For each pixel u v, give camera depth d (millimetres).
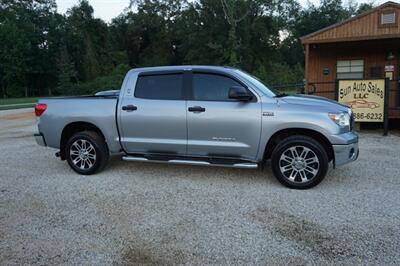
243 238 3398
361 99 9414
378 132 9766
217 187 4945
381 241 3299
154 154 5414
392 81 12539
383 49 12570
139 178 5434
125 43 61312
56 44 60250
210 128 5020
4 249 3244
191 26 46812
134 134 5418
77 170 5691
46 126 5832
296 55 59062
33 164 6492
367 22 11359
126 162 6457
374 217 3834
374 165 6051
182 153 5270
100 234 3527
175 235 3480
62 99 5855
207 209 4133
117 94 6090
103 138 5695
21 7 58250
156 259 3049
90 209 4184
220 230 3576
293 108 4785
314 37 11891
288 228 3600
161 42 57000
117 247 3262
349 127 4832
